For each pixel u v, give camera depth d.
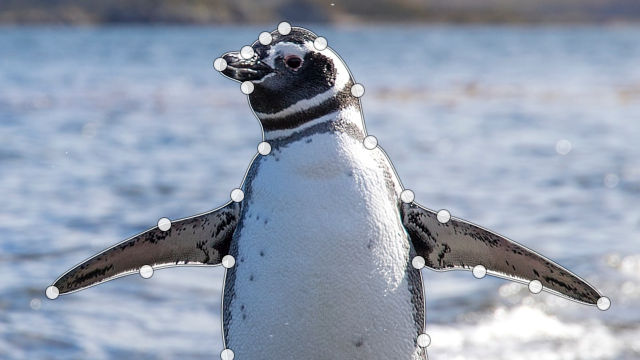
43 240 30.48
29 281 26.09
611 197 40.91
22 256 28.62
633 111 81.38
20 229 31.84
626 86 104.94
